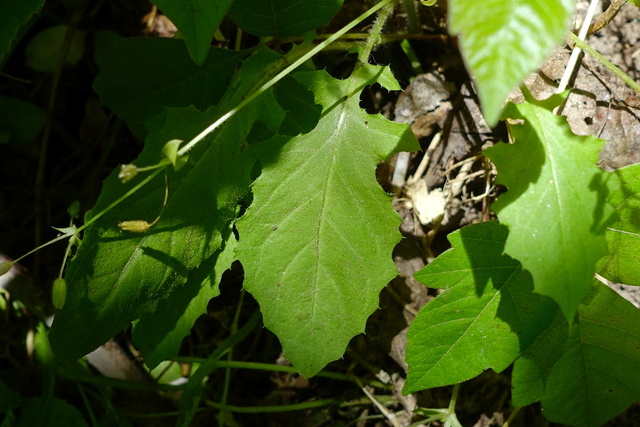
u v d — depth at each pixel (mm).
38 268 432
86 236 314
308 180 316
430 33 396
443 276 307
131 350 411
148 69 343
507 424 377
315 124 320
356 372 409
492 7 198
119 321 318
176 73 344
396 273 312
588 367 311
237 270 434
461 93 393
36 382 416
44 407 383
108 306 316
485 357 310
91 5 446
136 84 346
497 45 196
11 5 314
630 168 296
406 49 395
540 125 282
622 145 361
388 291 401
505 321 307
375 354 406
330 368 413
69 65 449
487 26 198
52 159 454
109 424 401
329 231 314
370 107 410
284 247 314
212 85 347
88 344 317
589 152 278
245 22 328
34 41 437
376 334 405
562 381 312
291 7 323
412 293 399
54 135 454
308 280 313
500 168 279
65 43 438
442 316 309
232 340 382
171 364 415
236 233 351
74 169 450
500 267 305
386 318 402
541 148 280
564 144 280
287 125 322
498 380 392
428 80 397
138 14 445
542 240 271
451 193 397
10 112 428
